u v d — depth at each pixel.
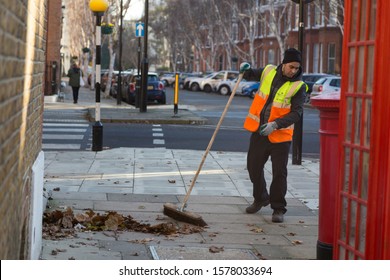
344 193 7.73
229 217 12.32
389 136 6.64
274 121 11.83
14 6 5.11
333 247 8.52
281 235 11.12
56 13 51.94
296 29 83.31
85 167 17.44
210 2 98.88
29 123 7.14
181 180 15.96
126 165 18.02
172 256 9.34
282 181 12.05
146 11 36.78
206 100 60.44
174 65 136.00
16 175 5.91
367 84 7.05
